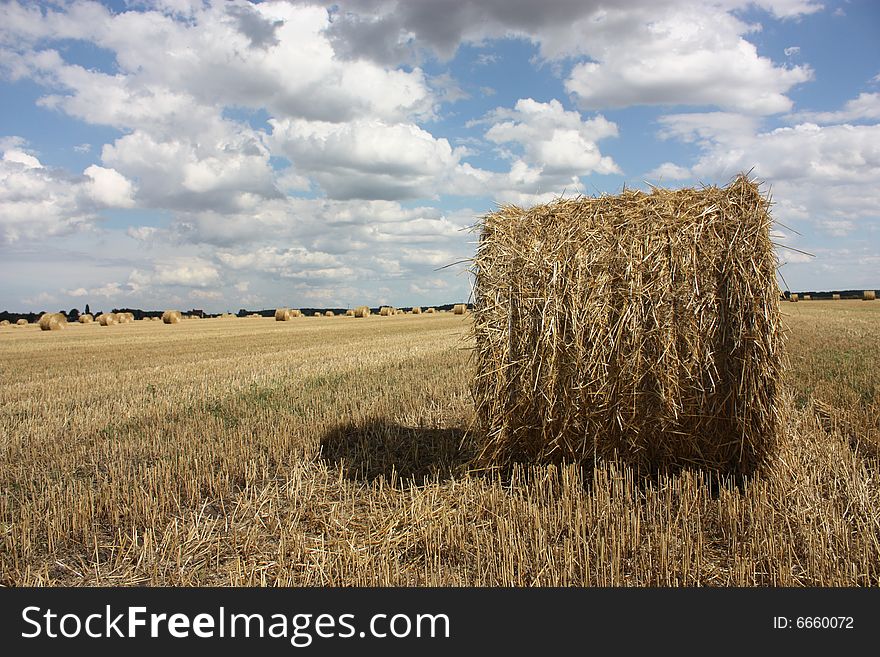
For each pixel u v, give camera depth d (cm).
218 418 1006
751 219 621
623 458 668
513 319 684
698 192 650
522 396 682
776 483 620
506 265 688
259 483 720
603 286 650
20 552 550
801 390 1052
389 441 859
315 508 638
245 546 547
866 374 1163
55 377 1562
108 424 1008
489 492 637
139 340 2906
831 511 541
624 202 667
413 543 541
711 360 630
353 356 1844
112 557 539
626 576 475
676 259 635
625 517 539
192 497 656
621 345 646
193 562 528
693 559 494
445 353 1823
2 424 1018
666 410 641
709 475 630
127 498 655
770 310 629
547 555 492
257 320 5753
